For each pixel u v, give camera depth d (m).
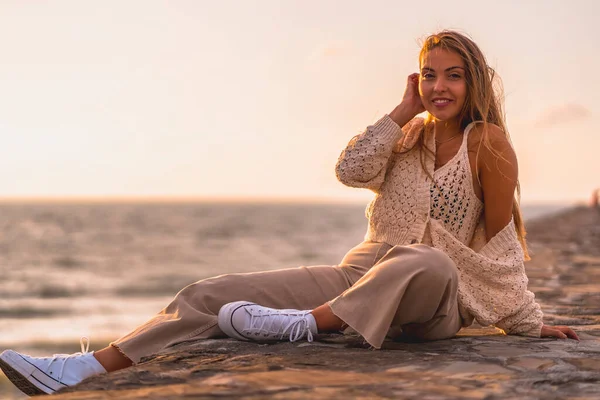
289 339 3.37
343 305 3.21
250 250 64.94
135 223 126.69
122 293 33.16
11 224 118.44
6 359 3.13
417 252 3.20
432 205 3.53
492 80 3.66
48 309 26.78
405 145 3.69
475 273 3.50
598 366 2.90
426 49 3.62
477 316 3.50
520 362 2.97
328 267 3.68
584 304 5.43
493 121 3.68
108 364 3.25
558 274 7.86
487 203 3.53
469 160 3.54
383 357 3.04
